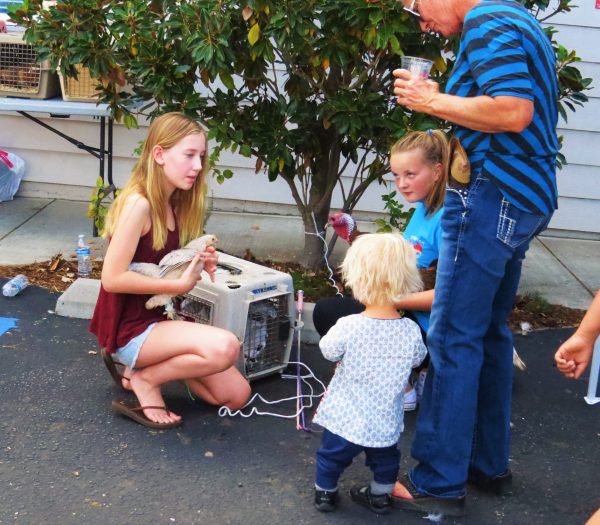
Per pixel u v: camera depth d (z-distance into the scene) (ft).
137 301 10.82
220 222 19.89
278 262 17.02
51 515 8.93
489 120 7.98
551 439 11.33
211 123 14.05
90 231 18.58
